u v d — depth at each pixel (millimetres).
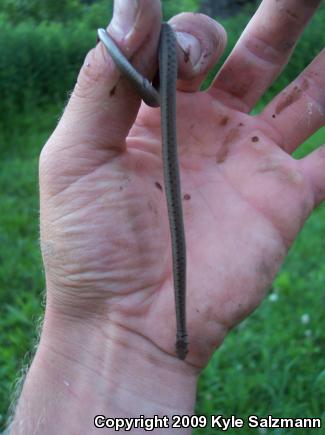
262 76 230
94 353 215
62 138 200
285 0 225
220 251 211
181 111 220
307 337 443
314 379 402
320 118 229
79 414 213
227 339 446
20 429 219
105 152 201
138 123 218
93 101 189
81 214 204
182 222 187
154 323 211
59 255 209
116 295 210
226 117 223
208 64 202
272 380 401
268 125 227
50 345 220
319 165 220
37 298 490
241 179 217
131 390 212
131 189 205
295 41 231
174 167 183
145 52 180
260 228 212
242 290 209
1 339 449
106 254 206
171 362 212
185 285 193
